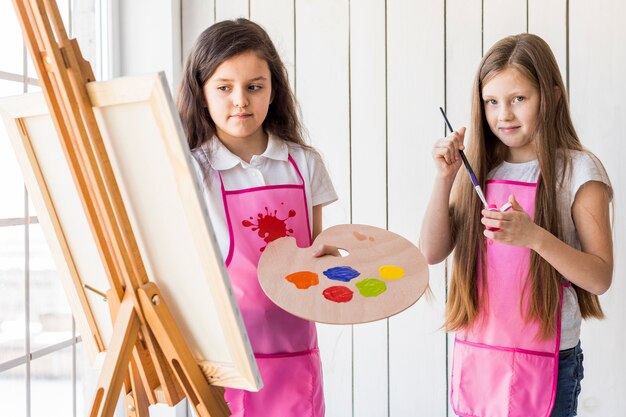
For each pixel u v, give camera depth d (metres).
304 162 1.34
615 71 1.72
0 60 1.36
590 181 1.25
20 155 1.05
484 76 1.30
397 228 1.88
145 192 0.86
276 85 1.33
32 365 1.47
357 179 1.89
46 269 1.53
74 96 0.83
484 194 1.34
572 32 1.74
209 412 0.93
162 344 0.90
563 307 1.27
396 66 1.85
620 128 1.73
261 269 1.10
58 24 0.82
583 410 1.79
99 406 0.90
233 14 1.92
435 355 1.89
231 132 1.22
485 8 1.79
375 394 1.93
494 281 1.29
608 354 1.77
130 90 0.80
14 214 1.41
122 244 0.88
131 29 1.89
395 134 1.86
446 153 1.31
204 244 0.84
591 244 1.24
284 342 1.26
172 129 0.79
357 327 1.93
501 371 1.27
